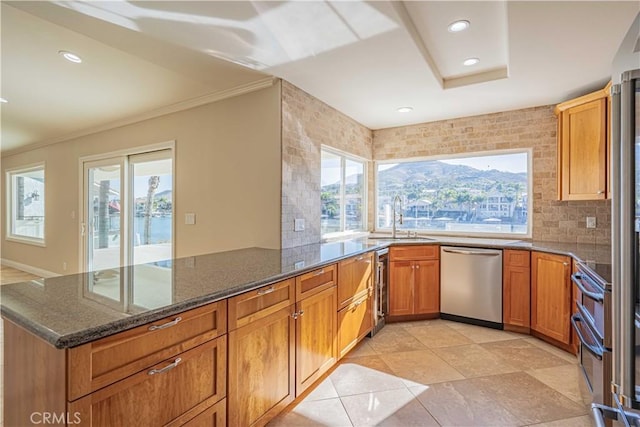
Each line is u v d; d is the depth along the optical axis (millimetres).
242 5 1784
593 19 1929
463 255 3561
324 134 3512
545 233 3627
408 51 2322
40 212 5992
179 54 2391
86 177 4812
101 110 3754
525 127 3721
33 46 2346
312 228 3326
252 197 3047
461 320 3602
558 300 2906
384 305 3594
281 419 1972
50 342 1026
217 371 1531
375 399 2176
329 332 2439
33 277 5648
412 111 3805
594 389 1910
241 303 1664
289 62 2520
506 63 2699
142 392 1233
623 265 967
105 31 2070
